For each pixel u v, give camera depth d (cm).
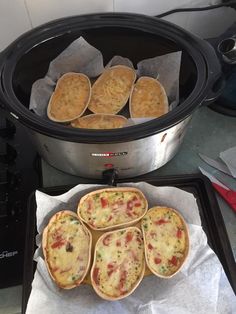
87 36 51
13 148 53
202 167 50
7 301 41
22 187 49
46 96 53
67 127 39
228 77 50
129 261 41
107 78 55
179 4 58
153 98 52
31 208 45
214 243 43
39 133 40
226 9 61
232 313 36
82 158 44
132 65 56
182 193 42
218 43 52
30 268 40
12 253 44
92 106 53
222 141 53
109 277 40
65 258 41
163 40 49
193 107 39
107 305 38
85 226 43
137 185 45
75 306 37
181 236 42
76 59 53
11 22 55
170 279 39
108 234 42
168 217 43
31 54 48
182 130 45
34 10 54
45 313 36
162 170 50
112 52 54
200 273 38
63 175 50
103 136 37
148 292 39
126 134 38
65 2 54
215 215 44
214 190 48
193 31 63
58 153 44
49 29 48
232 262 41
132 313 37
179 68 49
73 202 44
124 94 54
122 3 56
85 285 39
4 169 51
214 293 37
